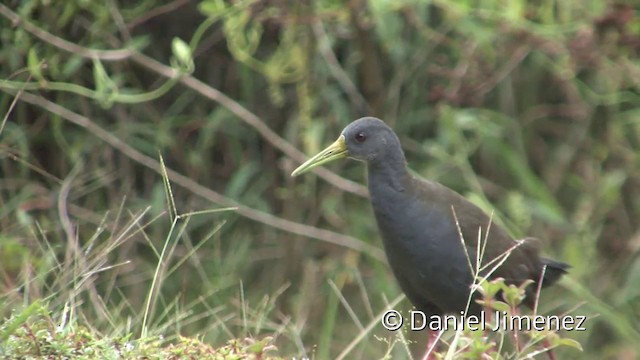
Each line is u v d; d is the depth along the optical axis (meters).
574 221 12.27
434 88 11.27
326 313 11.67
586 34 10.82
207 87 10.88
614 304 12.17
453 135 11.22
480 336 6.71
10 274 9.66
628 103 12.33
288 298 11.94
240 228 12.11
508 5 10.59
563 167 12.41
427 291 8.89
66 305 7.29
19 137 11.03
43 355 6.51
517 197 11.22
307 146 11.48
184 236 11.29
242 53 10.65
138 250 11.70
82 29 11.29
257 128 11.39
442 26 11.55
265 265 12.20
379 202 8.90
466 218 8.77
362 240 11.87
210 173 12.15
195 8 11.75
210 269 11.58
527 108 12.29
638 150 12.33
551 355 8.80
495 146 11.70
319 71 11.52
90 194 11.61
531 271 9.11
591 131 12.39
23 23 10.30
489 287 6.72
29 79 10.33
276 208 12.27
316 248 12.23
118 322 8.77
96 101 11.53
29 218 10.67
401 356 10.99
